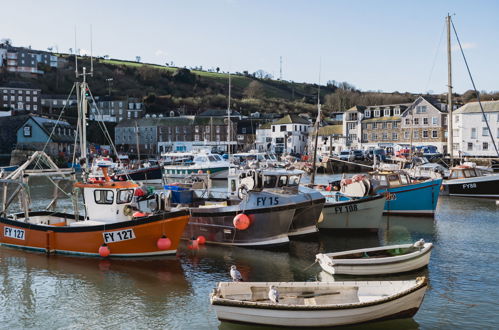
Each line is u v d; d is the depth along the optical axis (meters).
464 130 75.00
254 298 13.16
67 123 99.75
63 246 19.50
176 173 55.19
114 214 19.53
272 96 166.25
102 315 13.76
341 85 190.25
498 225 26.09
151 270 17.64
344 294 13.21
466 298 14.70
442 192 38.53
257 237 20.78
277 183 22.59
